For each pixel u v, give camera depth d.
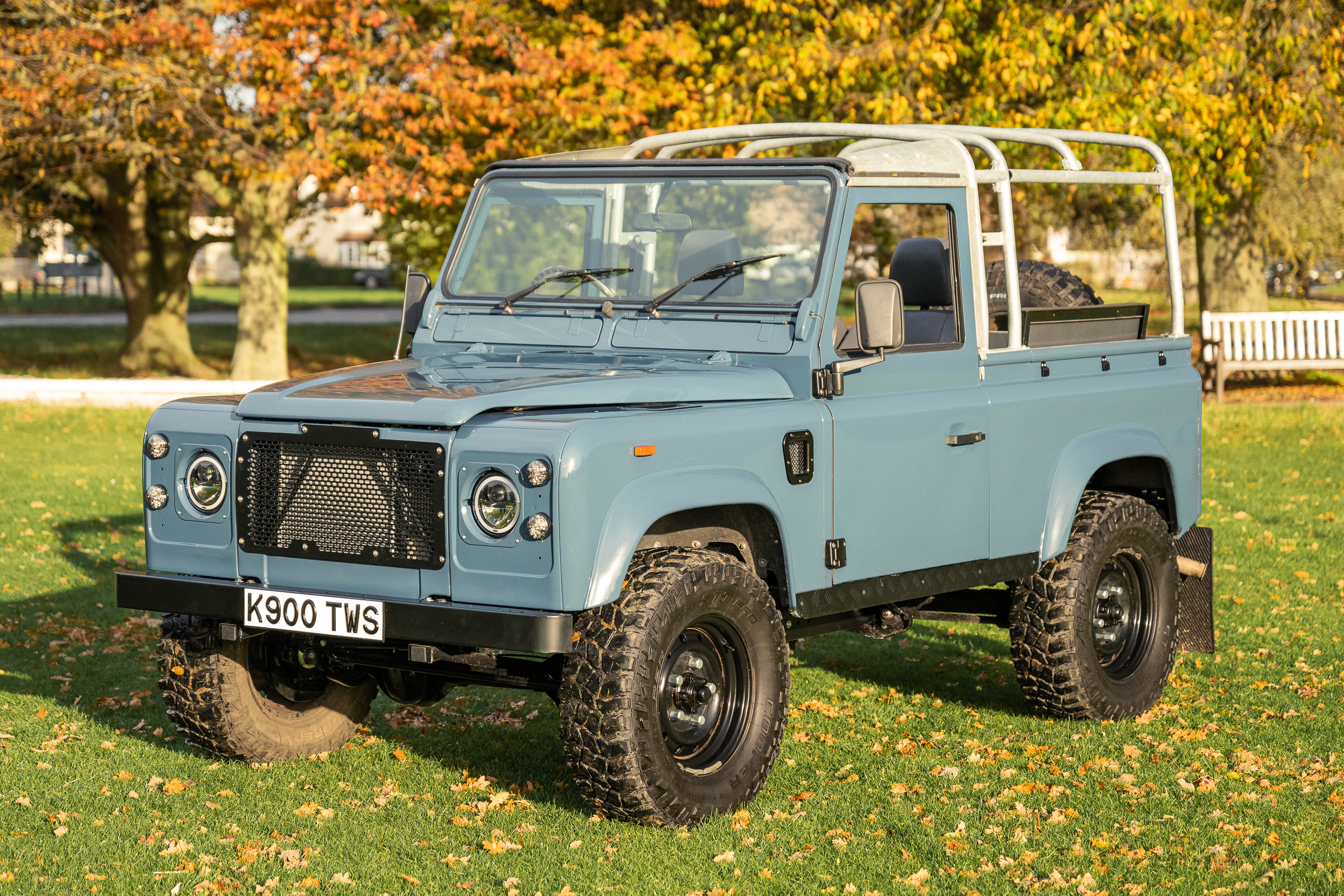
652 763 4.54
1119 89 16.03
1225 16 17.42
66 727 5.98
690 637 4.77
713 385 4.80
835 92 16.14
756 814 4.89
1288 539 10.34
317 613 4.57
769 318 5.08
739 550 5.04
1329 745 5.77
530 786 5.20
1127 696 6.20
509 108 16.81
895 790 5.17
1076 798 5.10
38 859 4.49
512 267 5.68
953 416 5.45
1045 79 15.54
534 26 17.83
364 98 16.30
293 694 5.64
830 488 5.02
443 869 4.41
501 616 4.25
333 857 4.52
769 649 4.89
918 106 15.87
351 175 17.50
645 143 6.13
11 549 9.89
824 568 5.03
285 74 16.05
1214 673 6.97
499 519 4.30
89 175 21.38
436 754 5.71
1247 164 19.06
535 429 4.29
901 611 5.98
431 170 17.42
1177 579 6.51
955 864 4.47
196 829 4.75
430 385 4.70
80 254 54.38
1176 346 6.86
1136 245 23.17
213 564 4.86
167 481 4.94
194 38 16.12
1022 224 20.31
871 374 5.20
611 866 4.39
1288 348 18.25
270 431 4.68
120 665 7.09
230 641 5.14
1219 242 22.22
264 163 17.92
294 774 5.39
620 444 4.35
